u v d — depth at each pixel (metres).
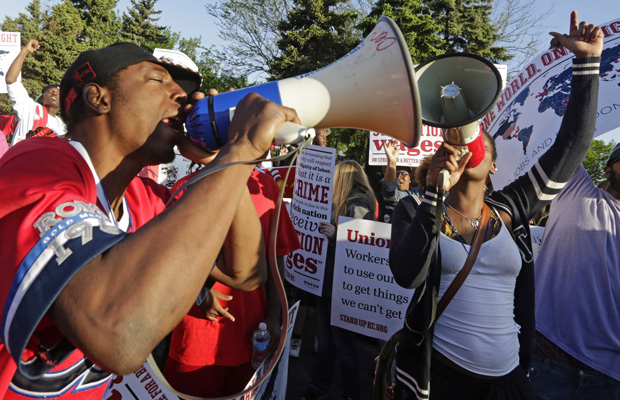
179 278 0.63
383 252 3.09
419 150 4.08
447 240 1.87
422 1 24.72
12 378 0.86
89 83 0.92
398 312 3.06
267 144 0.77
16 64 5.25
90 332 0.61
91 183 0.91
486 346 1.85
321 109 1.09
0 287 0.70
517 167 2.80
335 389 3.69
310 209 3.32
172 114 1.01
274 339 2.18
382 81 1.07
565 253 2.46
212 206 0.69
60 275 0.64
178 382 2.20
